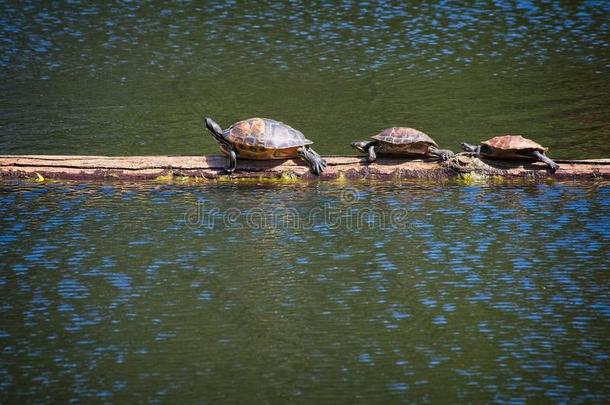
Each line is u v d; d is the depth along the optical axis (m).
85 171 58.94
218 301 40.47
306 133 68.44
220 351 36.00
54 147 65.56
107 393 32.81
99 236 48.56
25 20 103.75
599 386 33.03
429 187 57.44
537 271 43.38
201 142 67.25
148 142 67.06
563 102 75.44
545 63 87.31
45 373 34.25
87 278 42.97
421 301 40.38
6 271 43.66
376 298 40.75
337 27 101.00
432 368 34.62
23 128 69.88
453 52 91.44
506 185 57.53
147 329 37.78
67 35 98.31
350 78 83.44
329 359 35.38
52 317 38.78
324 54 91.12
